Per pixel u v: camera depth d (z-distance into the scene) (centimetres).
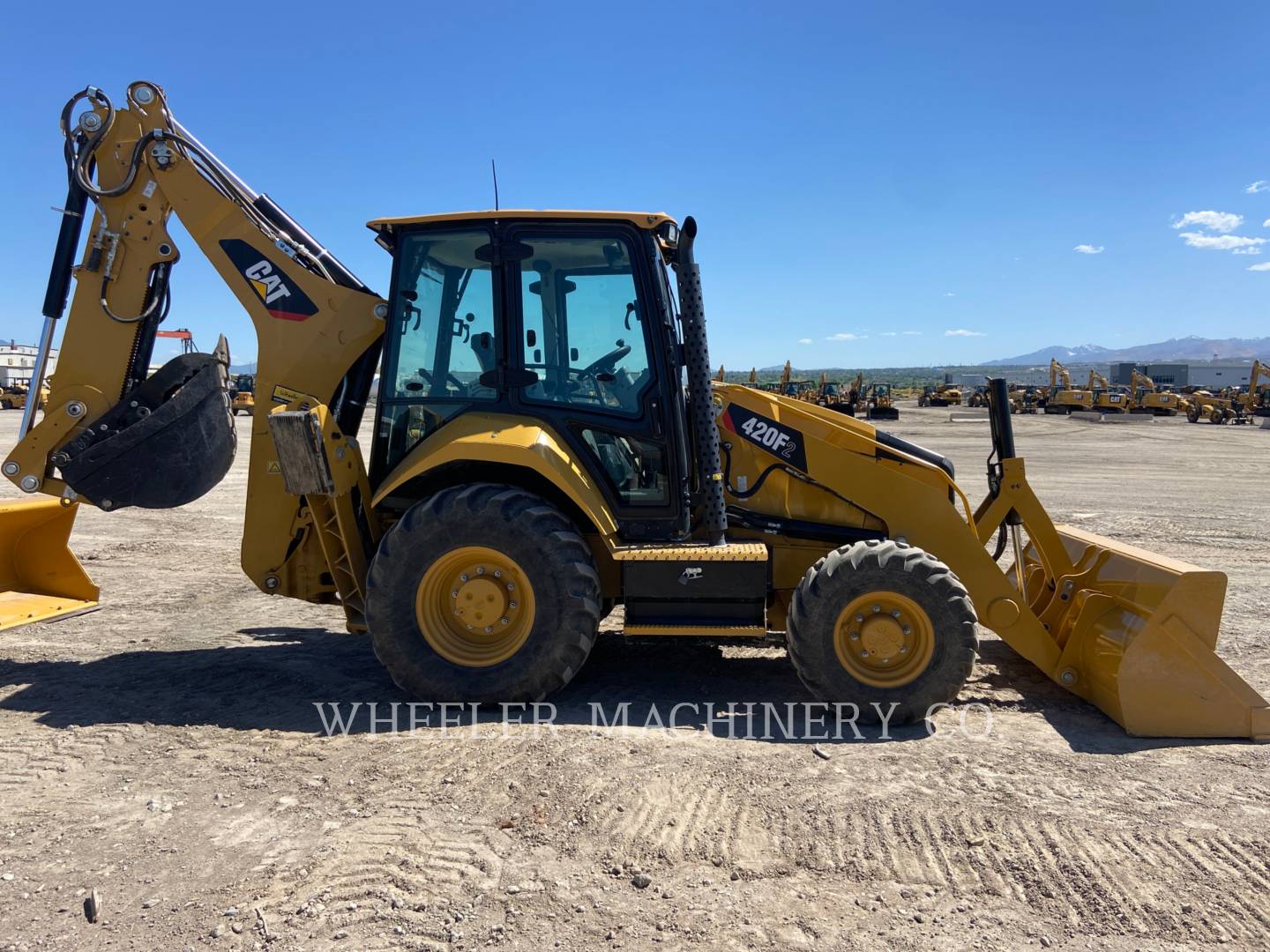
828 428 492
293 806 336
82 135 475
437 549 429
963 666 420
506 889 280
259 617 650
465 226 459
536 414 459
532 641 429
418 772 366
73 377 484
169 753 388
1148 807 338
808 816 330
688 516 473
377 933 257
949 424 3625
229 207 484
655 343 461
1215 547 956
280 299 486
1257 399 4112
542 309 463
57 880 286
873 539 469
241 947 251
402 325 467
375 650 436
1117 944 255
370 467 479
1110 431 3238
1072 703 462
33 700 458
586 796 343
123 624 627
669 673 510
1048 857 302
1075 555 522
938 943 255
